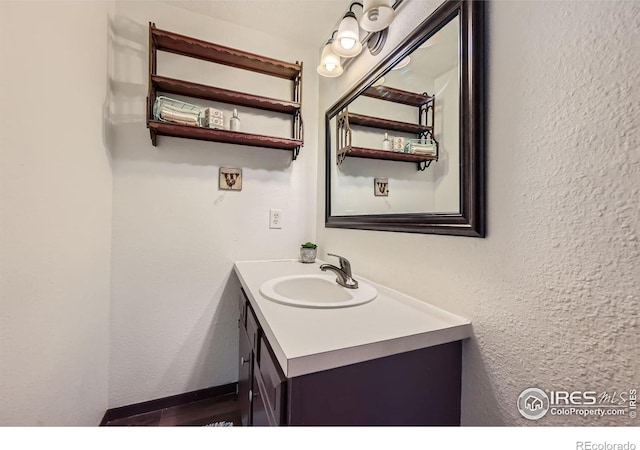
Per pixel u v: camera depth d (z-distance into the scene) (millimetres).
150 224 1358
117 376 1314
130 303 1329
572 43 489
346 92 1369
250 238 1575
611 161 438
